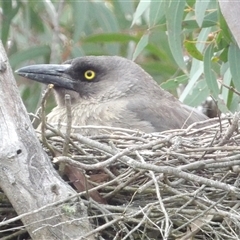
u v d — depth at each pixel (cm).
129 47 1508
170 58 1399
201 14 1043
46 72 1118
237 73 1059
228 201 819
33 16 1439
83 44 1424
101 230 780
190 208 808
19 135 780
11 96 800
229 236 792
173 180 822
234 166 823
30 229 765
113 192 809
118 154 778
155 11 1112
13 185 764
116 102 1103
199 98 1153
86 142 818
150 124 1079
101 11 1398
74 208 761
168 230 745
